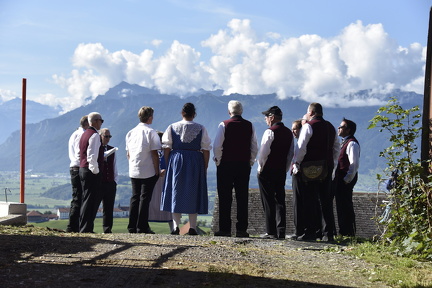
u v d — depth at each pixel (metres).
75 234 8.98
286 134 10.02
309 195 9.80
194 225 10.13
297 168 9.80
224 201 10.00
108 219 11.63
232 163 9.91
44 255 6.31
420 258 7.58
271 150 9.90
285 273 6.17
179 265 6.14
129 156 10.52
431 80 8.44
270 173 9.96
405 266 6.95
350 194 11.02
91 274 5.42
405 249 7.96
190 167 10.02
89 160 10.38
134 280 5.27
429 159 8.34
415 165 8.20
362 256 7.60
